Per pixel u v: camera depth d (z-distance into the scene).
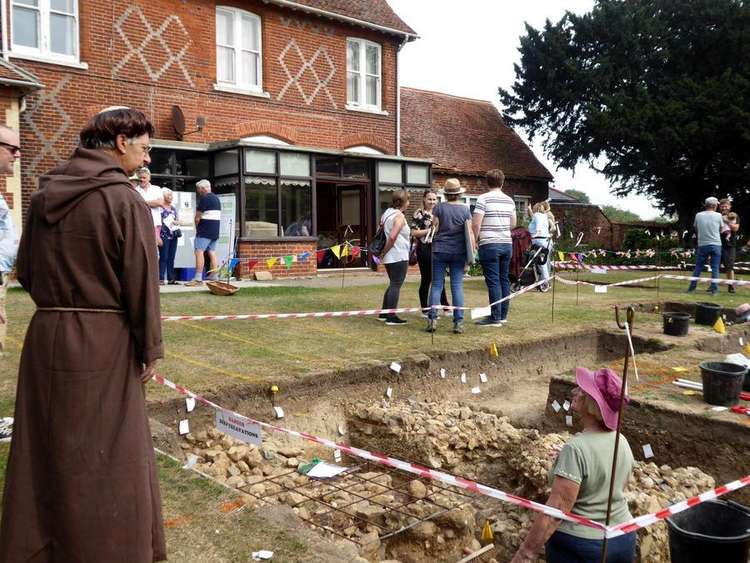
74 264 2.39
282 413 5.81
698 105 23.30
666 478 4.89
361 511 4.55
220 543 3.15
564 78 26.52
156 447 4.58
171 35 14.61
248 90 15.92
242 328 8.42
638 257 23.84
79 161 2.50
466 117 26.47
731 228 13.56
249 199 14.73
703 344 8.47
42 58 12.81
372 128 18.62
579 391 3.18
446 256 8.22
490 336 8.25
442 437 5.75
